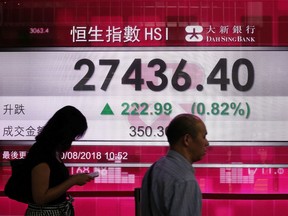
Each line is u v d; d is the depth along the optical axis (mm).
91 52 5652
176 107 5613
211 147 5586
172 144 2904
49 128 3732
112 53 5645
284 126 5586
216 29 5621
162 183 2756
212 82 5605
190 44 5625
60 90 5637
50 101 5641
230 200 5582
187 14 5629
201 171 5578
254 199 5559
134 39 5637
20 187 3672
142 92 5621
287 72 5598
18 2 5652
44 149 3684
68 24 5652
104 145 5602
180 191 2697
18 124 5633
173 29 5637
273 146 5578
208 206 5586
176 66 5621
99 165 5594
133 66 5633
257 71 5605
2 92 5645
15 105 5641
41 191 3596
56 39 5652
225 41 5621
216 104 5602
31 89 5645
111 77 5633
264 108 5598
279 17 5605
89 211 5621
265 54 5602
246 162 5578
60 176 3713
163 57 5629
